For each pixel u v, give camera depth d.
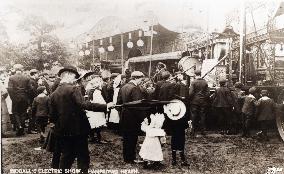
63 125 4.88
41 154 7.21
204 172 6.10
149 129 6.32
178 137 6.37
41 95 8.34
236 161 6.91
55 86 8.53
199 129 10.53
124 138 6.57
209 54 13.05
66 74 5.13
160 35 14.97
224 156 7.30
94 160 6.82
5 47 13.18
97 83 8.52
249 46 11.45
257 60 11.20
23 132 9.77
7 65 13.30
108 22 12.95
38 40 13.27
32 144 8.25
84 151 5.05
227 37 12.48
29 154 7.17
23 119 9.66
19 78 9.73
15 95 9.57
